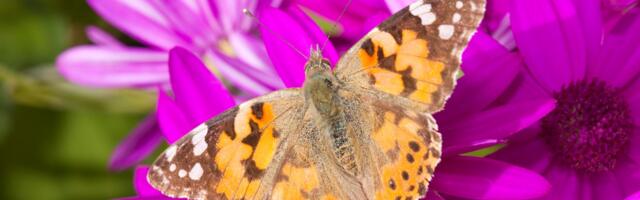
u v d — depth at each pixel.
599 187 0.26
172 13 0.30
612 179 0.26
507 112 0.24
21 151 0.35
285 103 0.24
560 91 0.26
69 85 0.32
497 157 0.26
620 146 0.26
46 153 0.35
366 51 0.24
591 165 0.26
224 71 0.28
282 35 0.25
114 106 0.32
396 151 0.23
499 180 0.24
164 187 0.23
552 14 0.26
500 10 0.26
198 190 0.23
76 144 0.36
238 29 0.30
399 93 0.23
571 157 0.26
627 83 0.26
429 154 0.23
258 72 0.28
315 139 0.24
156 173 0.23
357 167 0.24
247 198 0.24
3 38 0.34
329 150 0.24
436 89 0.23
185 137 0.23
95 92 0.32
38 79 0.32
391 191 0.23
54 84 0.32
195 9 0.30
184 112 0.25
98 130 0.36
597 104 0.26
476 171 0.24
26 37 0.35
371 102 0.24
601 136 0.26
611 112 0.26
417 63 0.23
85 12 0.34
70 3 0.34
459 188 0.24
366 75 0.24
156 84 0.31
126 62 0.31
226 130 0.24
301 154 0.24
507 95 0.26
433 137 0.23
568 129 0.26
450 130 0.25
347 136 0.24
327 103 0.24
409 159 0.23
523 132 0.26
